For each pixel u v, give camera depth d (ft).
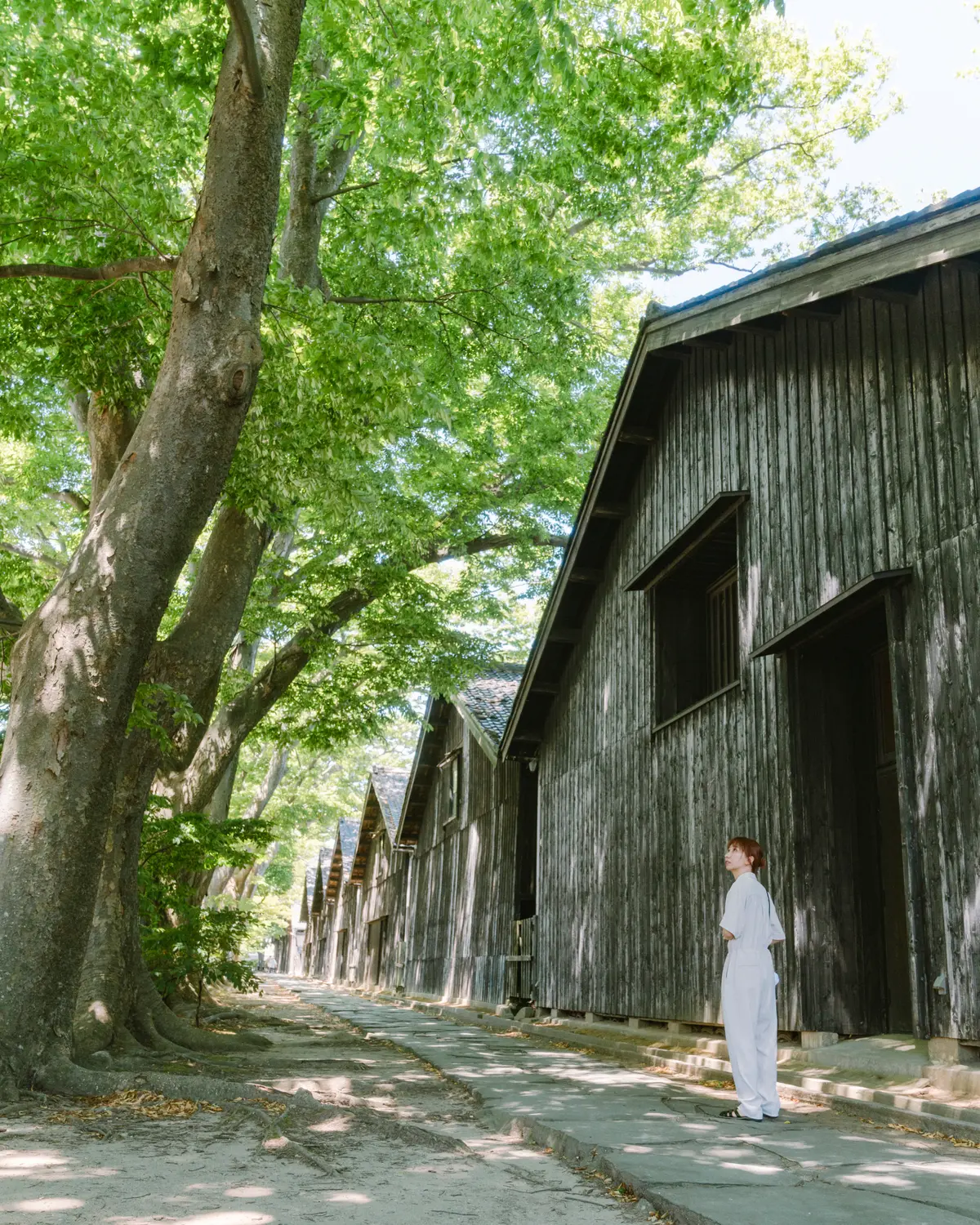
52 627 20.49
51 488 58.13
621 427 41.98
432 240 39.24
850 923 28.17
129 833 29.04
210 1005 45.85
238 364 21.62
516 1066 29.53
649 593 41.57
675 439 40.37
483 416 58.03
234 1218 11.16
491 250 42.01
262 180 22.63
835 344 29.14
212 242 22.04
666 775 38.58
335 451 33.71
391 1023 49.37
